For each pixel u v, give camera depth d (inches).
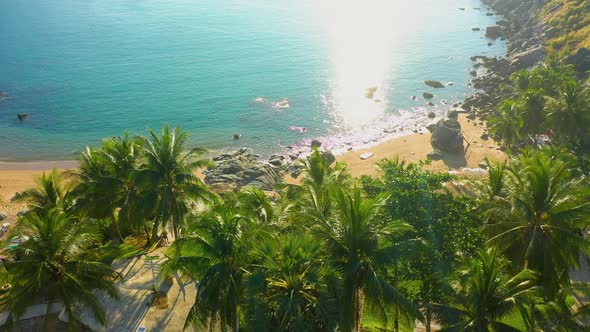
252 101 3700.8
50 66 4461.1
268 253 880.9
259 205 1165.1
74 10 6963.6
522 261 1092.5
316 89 3949.3
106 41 5300.2
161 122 3344.0
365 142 3034.0
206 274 887.7
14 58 4687.5
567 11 4261.8
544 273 1053.8
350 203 921.5
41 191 1432.1
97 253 1162.6
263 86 4008.4
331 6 7332.7
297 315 807.7
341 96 3806.6
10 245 1318.9
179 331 1109.1
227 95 3811.5
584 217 1031.0
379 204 940.6
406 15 6628.9
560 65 2903.5
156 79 4138.8
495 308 906.7
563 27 4099.4
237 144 3058.6
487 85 3796.8
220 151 2955.2
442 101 3644.2
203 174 2625.5
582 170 1722.4
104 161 1461.6
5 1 7573.8
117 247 1207.6
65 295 1031.0
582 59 3088.1
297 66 4512.8
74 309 1075.3
